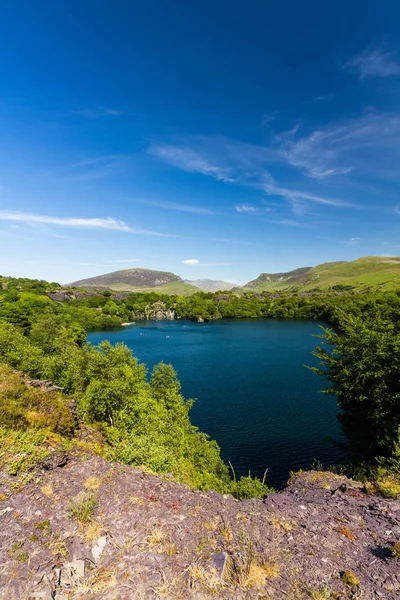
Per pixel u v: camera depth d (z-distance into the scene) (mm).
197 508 7918
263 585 5543
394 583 5680
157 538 6465
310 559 6379
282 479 29031
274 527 7508
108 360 27891
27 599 4879
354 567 6215
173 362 72062
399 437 14109
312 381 56938
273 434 37594
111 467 9023
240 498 19000
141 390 30391
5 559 5461
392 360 19312
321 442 35375
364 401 20797
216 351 83688
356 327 22734
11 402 13945
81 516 6797
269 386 54625
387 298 110500
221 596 5164
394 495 9859
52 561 5652
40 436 9812
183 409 32719
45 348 58188
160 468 12664
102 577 5438
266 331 119812
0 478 7387
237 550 6410
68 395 28531
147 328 139125
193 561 5949
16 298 135250
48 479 7898
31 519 6449
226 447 34875
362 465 17375
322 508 8844
